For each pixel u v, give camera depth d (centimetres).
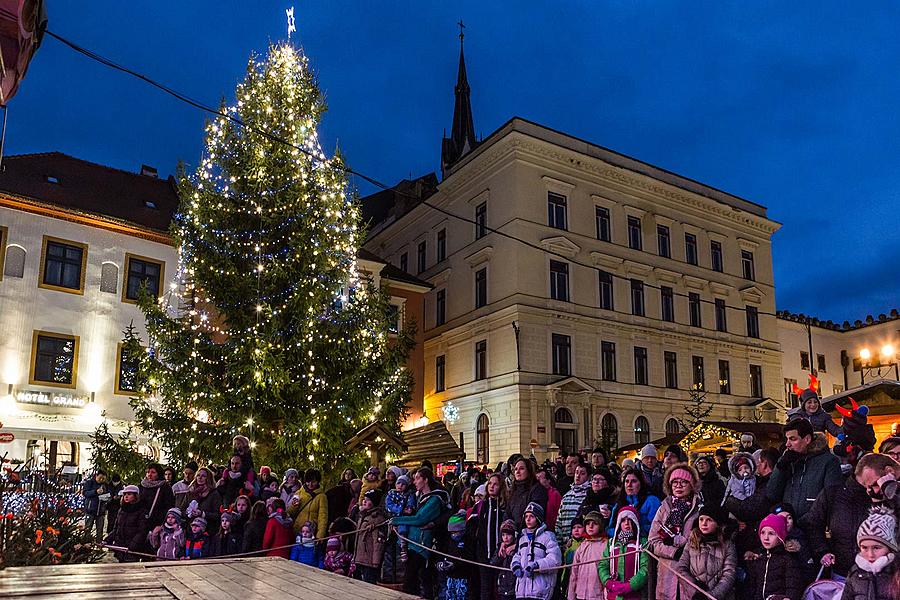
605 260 3947
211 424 1909
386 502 1075
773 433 2348
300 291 1978
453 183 4175
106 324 2717
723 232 4588
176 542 1060
